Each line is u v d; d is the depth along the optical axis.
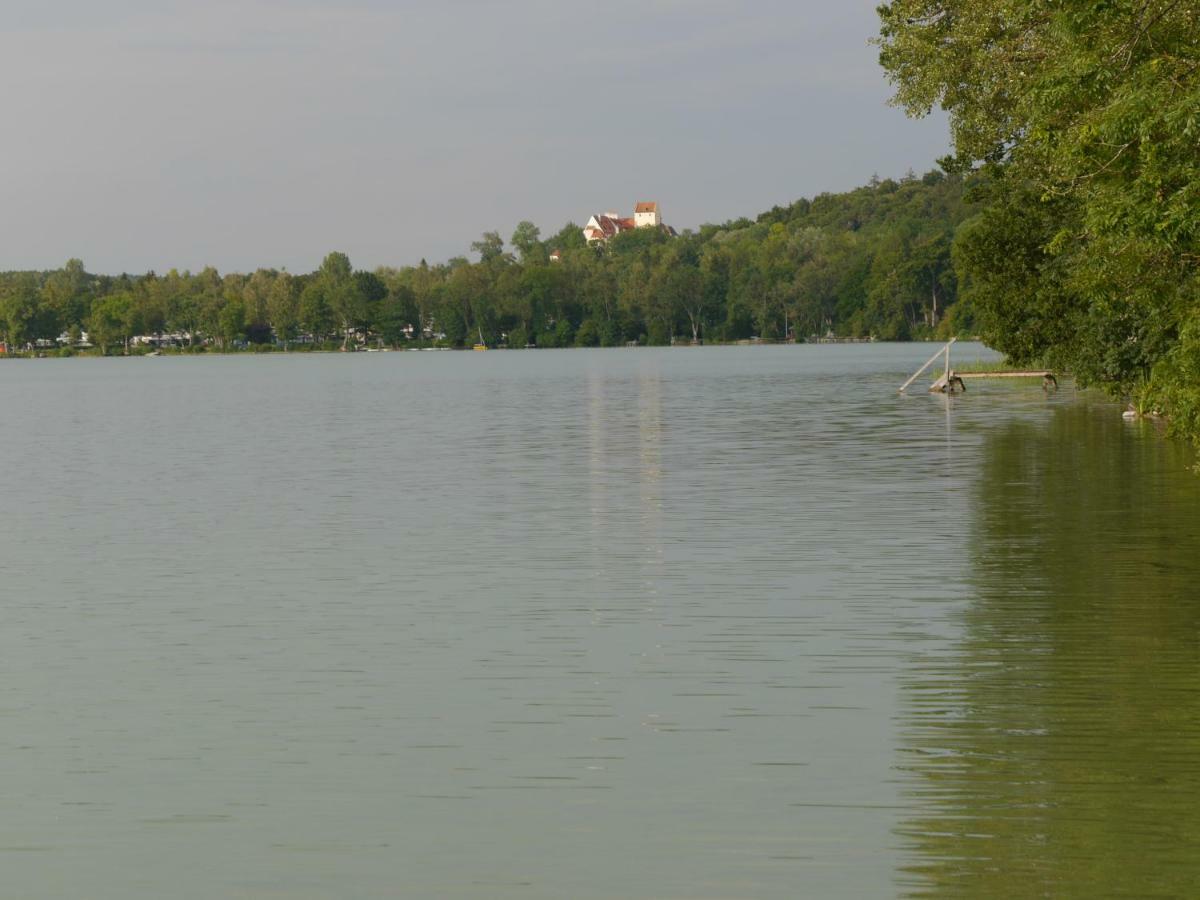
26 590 22.88
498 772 13.52
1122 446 43.09
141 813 12.69
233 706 15.88
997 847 11.38
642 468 40.12
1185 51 21.97
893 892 10.66
